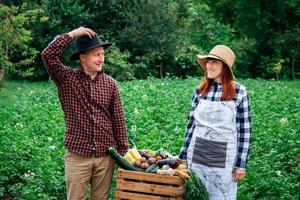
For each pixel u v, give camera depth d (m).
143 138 10.50
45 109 15.07
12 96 20.25
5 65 20.44
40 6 28.86
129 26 30.55
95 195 5.77
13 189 7.75
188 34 33.66
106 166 5.67
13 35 19.75
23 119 13.59
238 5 37.12
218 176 5.48
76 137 5.55
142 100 16.05
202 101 5.60
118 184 5.36
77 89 5.54
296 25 36.88
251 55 35.97
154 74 30.41
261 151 9.80
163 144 9.91
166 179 5.24
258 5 37.06
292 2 36.38
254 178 8.03
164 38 29.81
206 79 5.63
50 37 29.33
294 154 9.19
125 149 5.75
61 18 29.81
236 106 5.50
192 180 5.26
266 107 15.21
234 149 5.50
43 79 29.88
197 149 5.54
